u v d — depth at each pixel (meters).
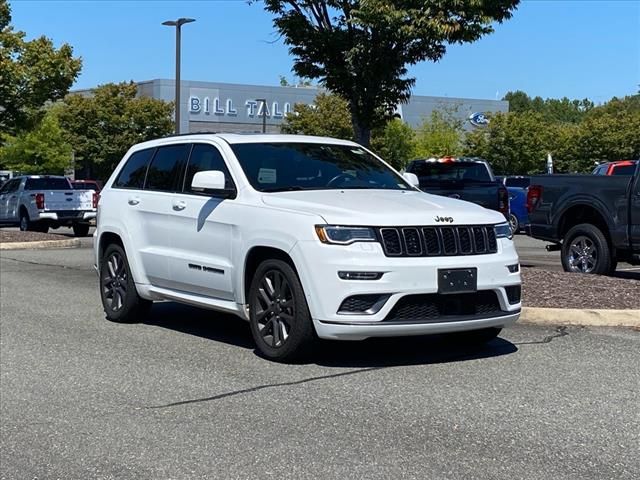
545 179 12.79
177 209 8.15
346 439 5.15
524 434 5.21
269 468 4.70
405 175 8.52
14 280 12.98
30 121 21.45
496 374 6.64
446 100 65.62
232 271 7.40
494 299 6.95
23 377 6.84
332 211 6.65
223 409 5.83
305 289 6.63
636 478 4.51
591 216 12.34
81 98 48.19
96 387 6.49
